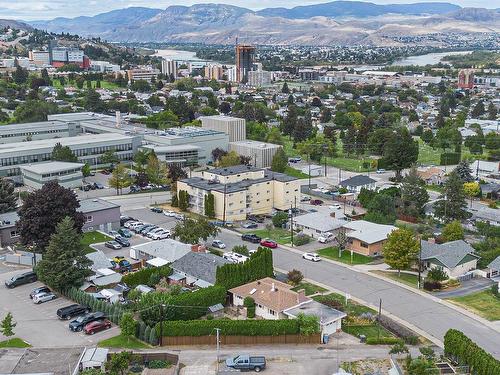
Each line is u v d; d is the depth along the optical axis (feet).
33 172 569.64
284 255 410.11
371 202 506.07
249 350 276.41
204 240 424.46
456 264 364.99
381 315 313.12
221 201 490.08
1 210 453.58
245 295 313.12
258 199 515.91
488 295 344.90
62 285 329.52
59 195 382.83
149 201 553.23
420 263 363.56
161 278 350.02
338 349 277.23
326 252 417.69
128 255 403.54
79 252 339.98
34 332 289.53
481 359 243.60
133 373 252.21
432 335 292.61
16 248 413.18
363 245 411.75
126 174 583.58
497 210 519.60
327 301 324.19
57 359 250.16
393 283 360.48
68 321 302.66
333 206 540.52
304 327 281.54
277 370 257.34
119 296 324.60
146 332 281.74
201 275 345.10
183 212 515.50
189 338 280.51
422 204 513.86
